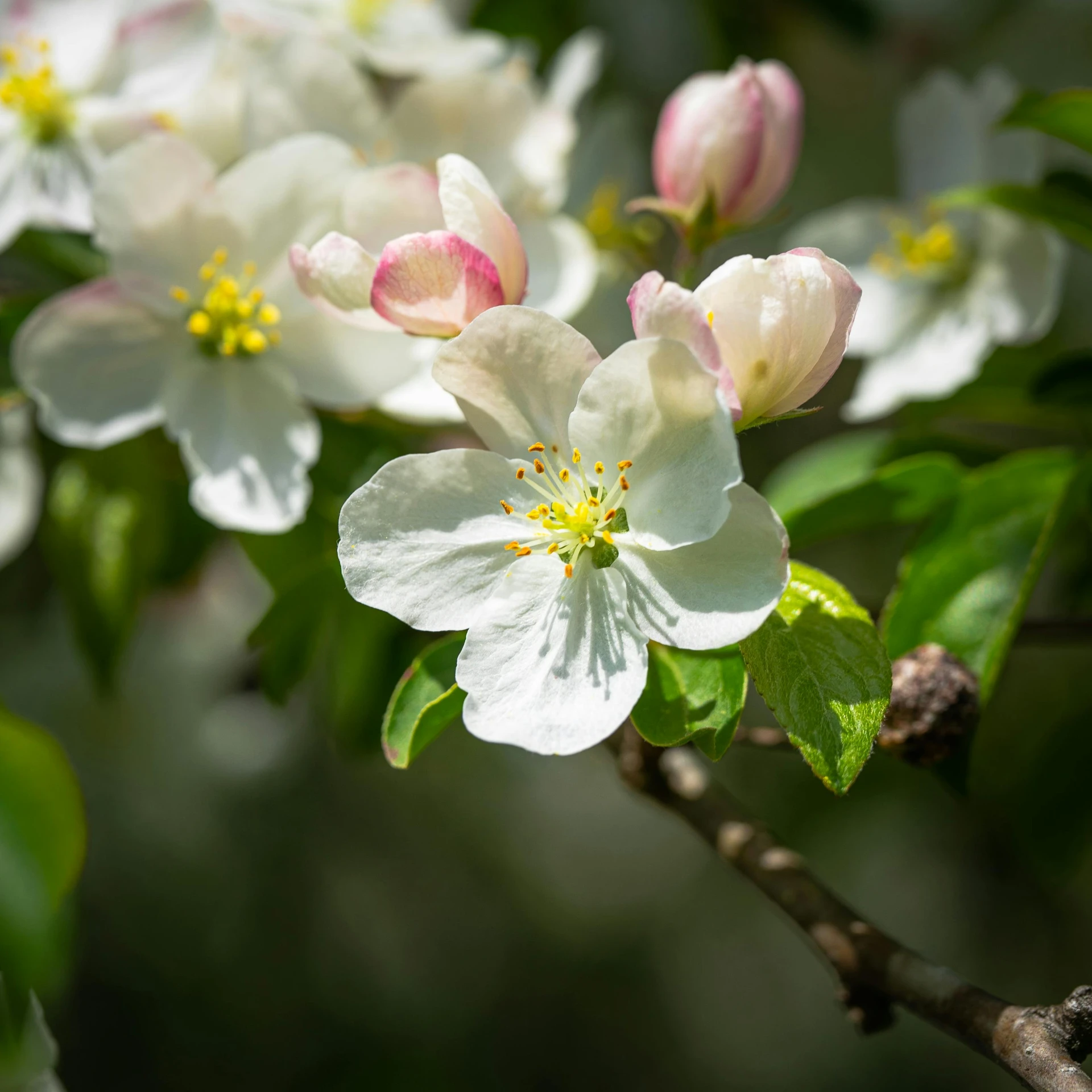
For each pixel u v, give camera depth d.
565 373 0.46
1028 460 0.51
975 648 0.50
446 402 0.50
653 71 0.71
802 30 0.72
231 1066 0.85
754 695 0.88
